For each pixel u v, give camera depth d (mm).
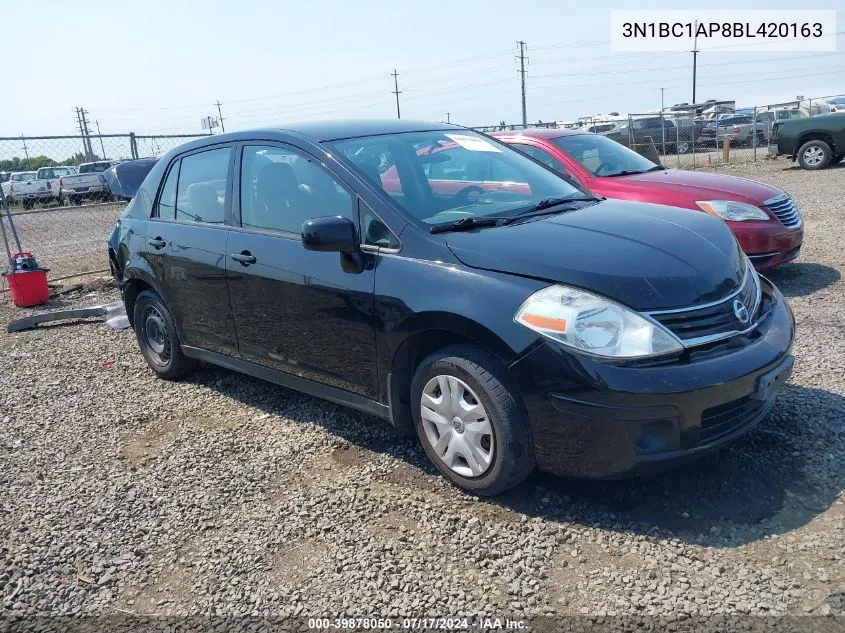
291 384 4289
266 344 4336
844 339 5121
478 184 4168
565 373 2938
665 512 3158
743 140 27969
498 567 2908
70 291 9492
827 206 11750
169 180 5176
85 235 16641
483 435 3266
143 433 4555
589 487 3406
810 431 3723
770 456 3514
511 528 3152
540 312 3014
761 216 6426
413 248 3492
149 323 5531
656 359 2906
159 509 3596
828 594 2576
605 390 2869
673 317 2986
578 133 8023
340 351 3844
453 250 3365
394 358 3557
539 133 7863
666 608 2592
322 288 3824
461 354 3279
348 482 3684
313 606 2783
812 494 3182
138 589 2992
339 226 3512
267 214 4273
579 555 2934
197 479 3867
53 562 3215
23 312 8531
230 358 4719
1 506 3734
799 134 18797
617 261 3121
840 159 19719
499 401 3145
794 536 2910
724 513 3111
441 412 3441
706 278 3164
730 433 3055
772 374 3123
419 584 2848
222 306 4574
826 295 6398
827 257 7980
